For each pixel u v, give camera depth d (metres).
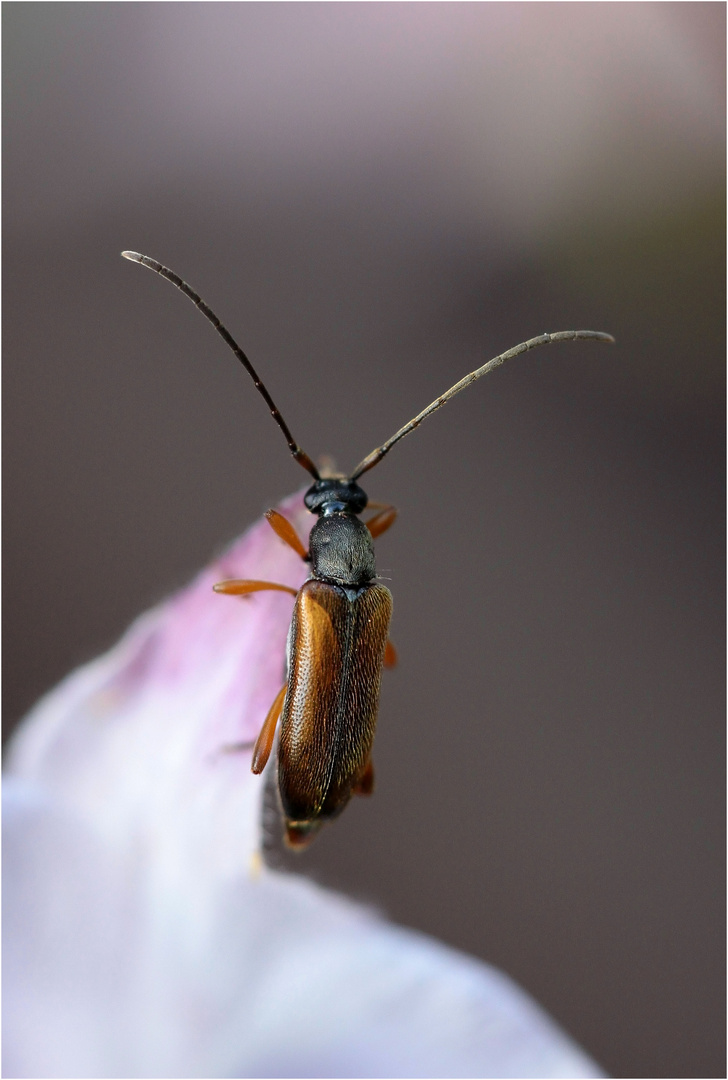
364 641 0.07
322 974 0.07
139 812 0.07
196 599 0.07
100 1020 0.07
